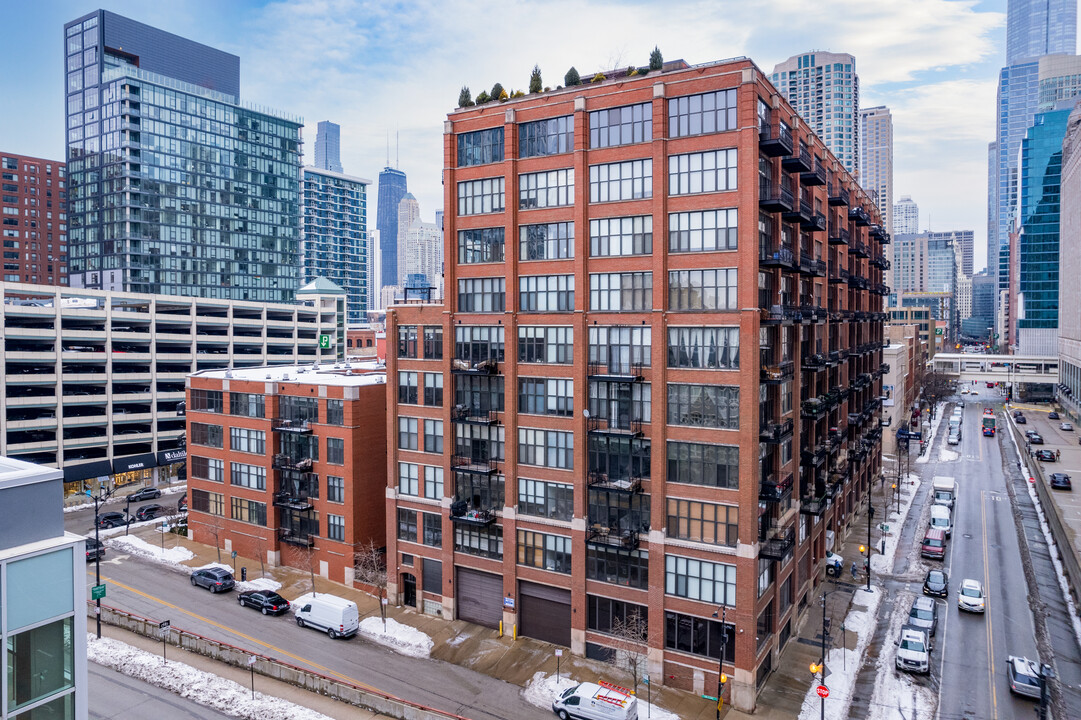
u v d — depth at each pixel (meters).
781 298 43.16
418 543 50.06
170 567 58.91
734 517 37.75
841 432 58.41
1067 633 46.03
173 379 93.44
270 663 39.75
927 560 60.22
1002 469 95.81
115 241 144.38
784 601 44.53
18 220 173.88
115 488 87.12
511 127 44.22
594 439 42.06
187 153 153.62
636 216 40.44
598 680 39.91
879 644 44.75
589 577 42.31
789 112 44.28
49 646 19.92
